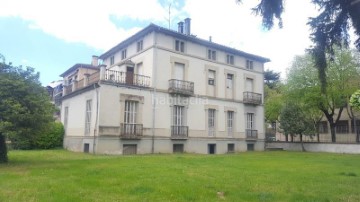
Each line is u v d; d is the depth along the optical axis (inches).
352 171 474.9
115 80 895.7
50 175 374.6
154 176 366.9
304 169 492.7
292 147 1264.8
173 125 964.6
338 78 1175.6
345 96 1198.9
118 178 350.3
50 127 532.4
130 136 864.3
